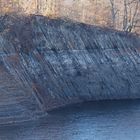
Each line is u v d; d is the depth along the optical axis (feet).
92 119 184.24
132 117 187.62
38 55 209.05
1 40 196.44
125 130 169.17
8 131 165.17
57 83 211.20
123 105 212.84
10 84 186.19
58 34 220.43
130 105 212.84
